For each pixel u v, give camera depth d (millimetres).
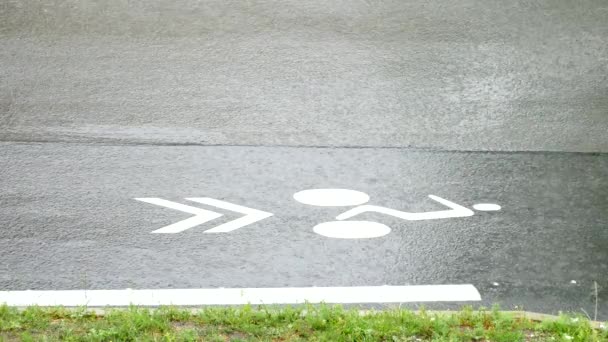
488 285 9328
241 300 8852
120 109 13320
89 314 8188
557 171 12000
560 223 10719
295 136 12734
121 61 14789
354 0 17234
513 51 15445
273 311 8258
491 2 17141
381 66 14883
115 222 10375
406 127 13078
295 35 15875
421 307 8477
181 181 11438
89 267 9406
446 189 11438
